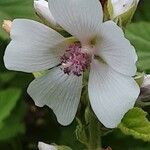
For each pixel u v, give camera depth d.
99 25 0.09
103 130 0.10
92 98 0.10
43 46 0.10
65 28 0.10
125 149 0.16
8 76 0.16
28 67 0.10
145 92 0.10
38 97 0.10
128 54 0.09
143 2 0.17
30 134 0.17
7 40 0.15
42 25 0.10
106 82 0.10
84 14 0.09
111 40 0.09
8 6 0.15
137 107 0.10
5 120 0.16
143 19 0.17
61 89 0.10
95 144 0.11
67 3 0.09
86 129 0.11
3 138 0.16
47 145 0.11
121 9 0.10
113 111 0.10
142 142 0.16
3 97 0.15
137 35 0.15
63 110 0.10
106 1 0.10
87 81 0.10
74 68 0.10
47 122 0.17
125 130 0.10
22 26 0.10
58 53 0.10
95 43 0.10
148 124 0.10
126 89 0.09
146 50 0.14
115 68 0.10
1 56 0.16
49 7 0.09
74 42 0.10
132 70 0.09
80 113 0.10
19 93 0.15
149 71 0.14
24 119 0.17
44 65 0.10
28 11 0.15
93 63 0.10
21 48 0.10
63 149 0.11
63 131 0.17
